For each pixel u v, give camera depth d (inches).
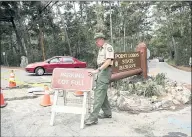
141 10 1542.8
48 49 1349.7
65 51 1300.4
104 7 1310.3
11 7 1252.5
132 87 326.6
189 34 1273.4
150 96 303.6
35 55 1302.9
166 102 285.7
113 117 236.7
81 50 1251.8
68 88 211.8
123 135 193.5
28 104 285.9
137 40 1707.7
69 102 241.3
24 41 1328.7
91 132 197.0
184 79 621.6
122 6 1400.1
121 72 347.6
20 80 517.0
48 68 646.5
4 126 213.3
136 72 390.9
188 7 1218.0
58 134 193.8
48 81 499.2
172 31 1344.7
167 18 1422.2
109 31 1296.8
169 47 2175.2
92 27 1285.7
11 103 290.7
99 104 209.5
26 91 356.8
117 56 338.0
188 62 1326.3
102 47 208.8
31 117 235.9
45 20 1332.4
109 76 209.2
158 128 213.2
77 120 224.1
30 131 201.5
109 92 319.3
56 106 213.2
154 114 254.7
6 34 1515.7
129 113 256.4
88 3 1365.7
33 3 1259.8
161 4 1360.7
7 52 1469.0
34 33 1435.8
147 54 426.6
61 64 665.0
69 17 1347.2
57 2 1284.4
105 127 208.1
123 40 1456.7
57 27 1365.7
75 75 211.0
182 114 255.6
